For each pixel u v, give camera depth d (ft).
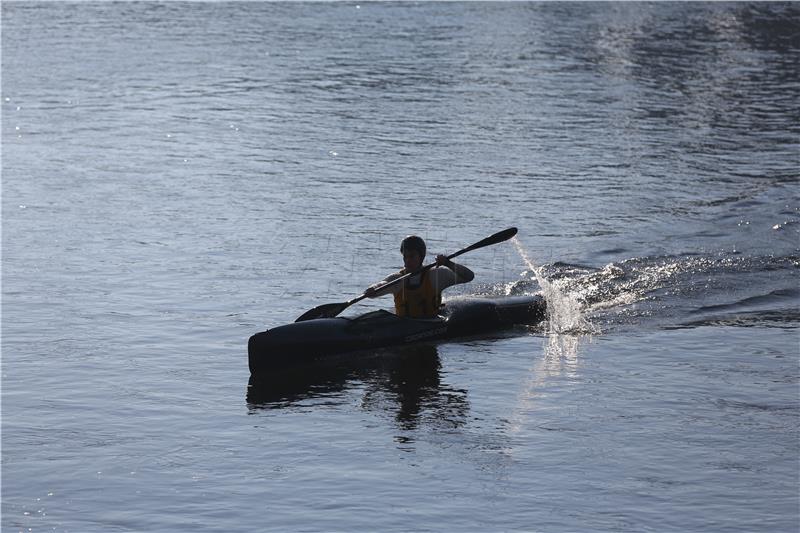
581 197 86.17
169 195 86.17
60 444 41.98
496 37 178.91
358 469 39.63
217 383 49.29
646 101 128.67
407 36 179.22
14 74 141.69
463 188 88.84
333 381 50.01
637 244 72.95
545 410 45.75
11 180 90.74
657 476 38.73
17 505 36.65
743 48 170.09
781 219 78.89
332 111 121.80
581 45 170.81
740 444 41.63
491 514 35.68
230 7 214.48
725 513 35.73
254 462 40.34
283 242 72.95
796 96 132.57
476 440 42.42
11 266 67.10
